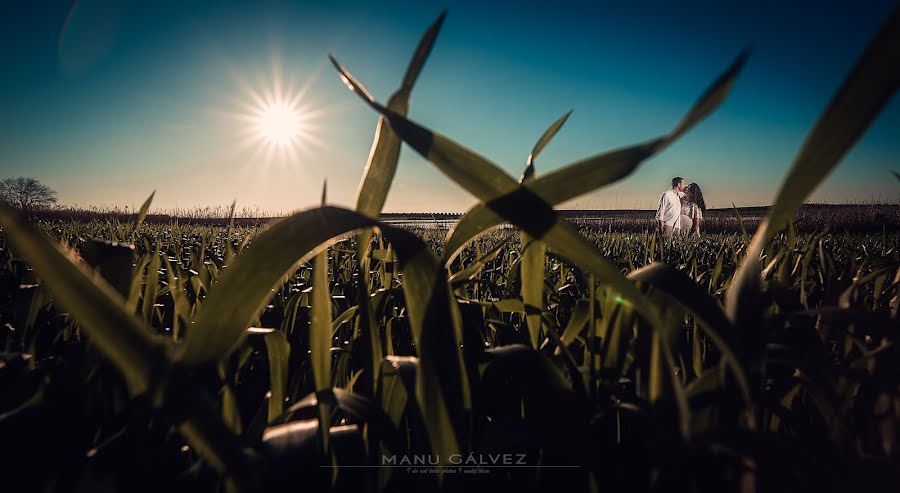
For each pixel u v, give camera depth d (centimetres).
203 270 161
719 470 52
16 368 83
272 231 44
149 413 57
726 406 53
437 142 50
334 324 105
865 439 65
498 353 71
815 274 180
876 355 63
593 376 74
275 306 146
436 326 54
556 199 49
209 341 41
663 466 50
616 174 47
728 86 36
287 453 55
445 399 54
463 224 60
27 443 60
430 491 63
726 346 47
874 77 33
